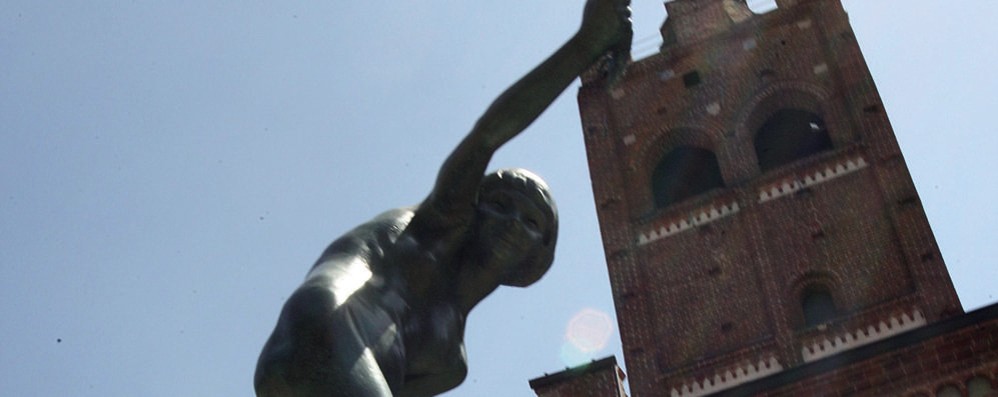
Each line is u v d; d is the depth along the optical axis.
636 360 34.69
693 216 38.09
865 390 28.92
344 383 2.41
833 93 39.81
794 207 36.97
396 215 2.80
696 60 43.00
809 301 34.91
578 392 31.59
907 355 29.08
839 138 38.47
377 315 2.59
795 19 42.75
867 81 39.56
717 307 35.31
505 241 2.79
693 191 40.19
